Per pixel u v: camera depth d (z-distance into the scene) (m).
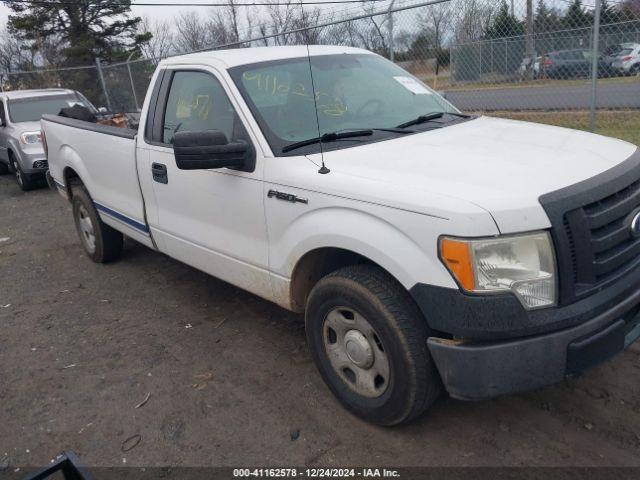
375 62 4.54
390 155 3.23
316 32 8.34
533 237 2.53
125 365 4.09
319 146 3.48
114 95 16.53
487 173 2.83
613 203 2.79
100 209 5.64
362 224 2.89
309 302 3.32
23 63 31.91
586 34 8.65
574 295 2.62
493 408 3.30
